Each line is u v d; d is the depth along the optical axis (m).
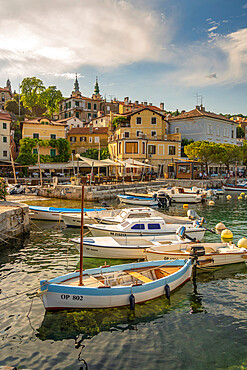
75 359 7.03
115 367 6.77
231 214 27.75
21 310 9.16
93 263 13.38
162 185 47.03
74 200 33.53
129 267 11.03
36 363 6.87
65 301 8.91
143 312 9.20
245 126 103.19
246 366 6.88
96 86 96.81
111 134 62.31
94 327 8.33
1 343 7.59
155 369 6.71
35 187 37.25
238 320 8.88
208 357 7.16
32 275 11.86
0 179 22.52
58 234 18.66
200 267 12.82
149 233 15.77
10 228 17.06
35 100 84.81
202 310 9.45
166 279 10.21
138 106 76.88
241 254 13.46
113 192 36.97
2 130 53.62
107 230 15.70
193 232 16.45
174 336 7.99
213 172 64.75
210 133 65.19
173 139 59.03
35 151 54.53
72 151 63.62
